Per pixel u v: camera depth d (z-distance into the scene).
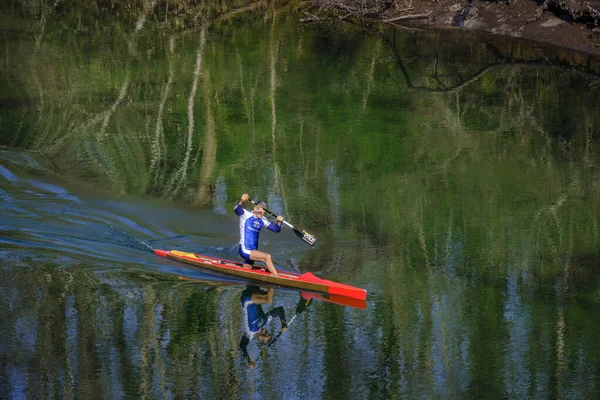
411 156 67.56
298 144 69.81
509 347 40.16
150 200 57.09
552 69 90.62
